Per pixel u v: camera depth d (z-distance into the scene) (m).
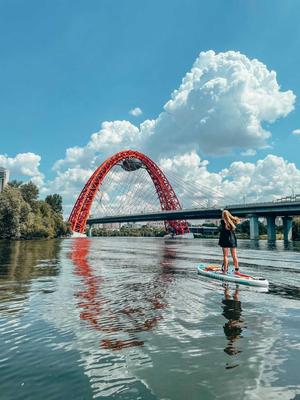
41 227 117.75
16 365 7.12
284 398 5.80
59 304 12.82
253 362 7.29
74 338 8.84
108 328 9.74
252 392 6.00
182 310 11.95
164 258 38.53
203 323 10.29
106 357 7.57
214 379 6.50
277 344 8.41
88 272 23.64
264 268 26.84
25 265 28.08
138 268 26.62
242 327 9.88
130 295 14.73
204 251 55.38
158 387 6.16
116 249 62.06
